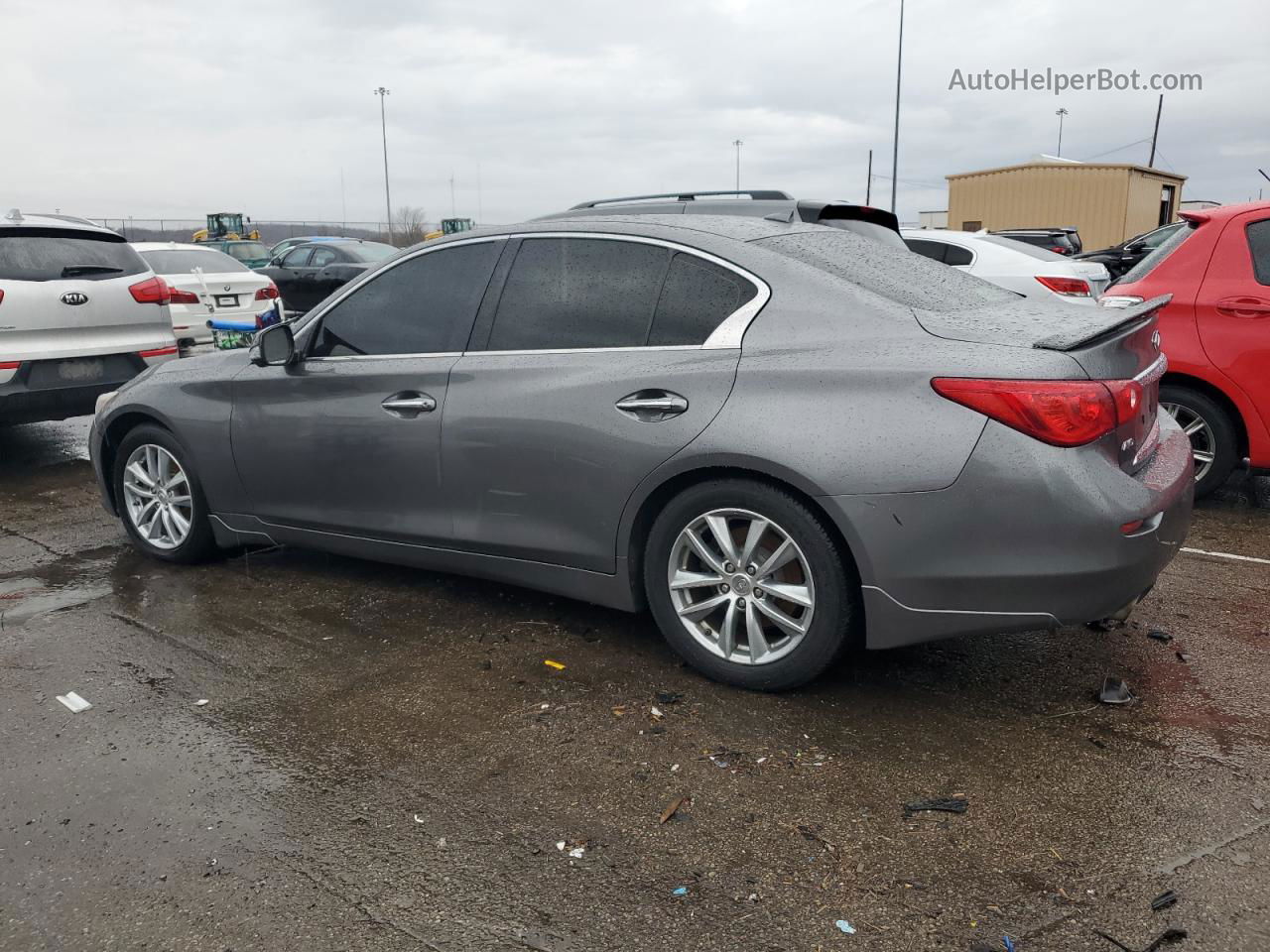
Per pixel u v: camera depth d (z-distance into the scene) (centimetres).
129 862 243
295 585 446
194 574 466
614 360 342
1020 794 268
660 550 337
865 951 210
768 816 259
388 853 245
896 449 288
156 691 338
